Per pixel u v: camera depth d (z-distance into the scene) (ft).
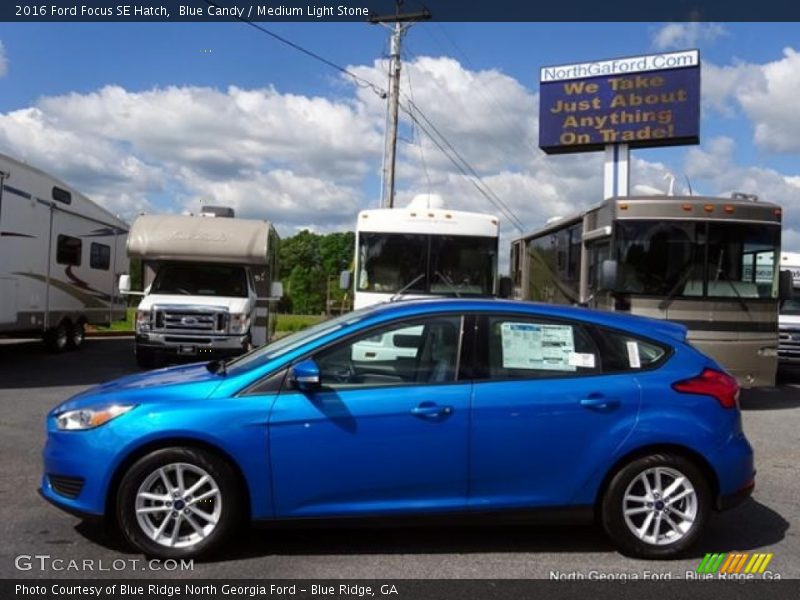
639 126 75.36
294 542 16.10
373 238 41.39
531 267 63.16
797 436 29.84
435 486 15.16
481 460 15.19
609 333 16.19
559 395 15.47
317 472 14.88
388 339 15.69
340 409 14.93
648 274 36.04
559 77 78.13
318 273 221.87
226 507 14.83
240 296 48.39
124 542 15.79
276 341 17.92
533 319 16.03
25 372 43.68
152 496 14.78
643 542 15.53
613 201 37.40
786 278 36.11
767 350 35.86
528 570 14.90
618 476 15.49
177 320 45.60
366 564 14.99
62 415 15.47
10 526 16.66
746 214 36.14
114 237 61.52
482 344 15.75
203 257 48.14
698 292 35.70
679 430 15.51
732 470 15.79
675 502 15.71
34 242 46.60
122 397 15.23
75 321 54.54
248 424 14.73
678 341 16.48
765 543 16.89
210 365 17.49
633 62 75.66
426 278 41.04
